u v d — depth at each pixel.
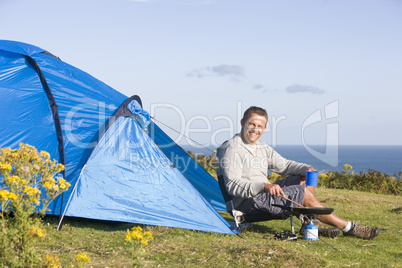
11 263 3.64
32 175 4.00
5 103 6.67
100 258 4.48
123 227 6.43
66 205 6.04
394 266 4.57
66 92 7.01
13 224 3.67
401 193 14.27
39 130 6.57
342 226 6.02
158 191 6.41
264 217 6.18
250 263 4.38
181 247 5.01
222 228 6.13
